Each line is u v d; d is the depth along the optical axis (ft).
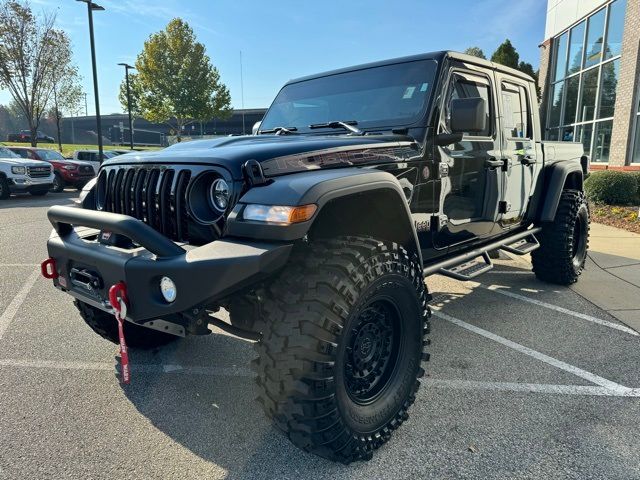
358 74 11.91
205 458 7.72
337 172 7.57
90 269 7.88
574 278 17.16
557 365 10.97
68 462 7.58
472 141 11.59
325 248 7.39
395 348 8.37
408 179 9.53
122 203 9.13
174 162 8.09
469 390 9.82
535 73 80.94
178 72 101.91
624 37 43.50
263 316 7.22
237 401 9.50
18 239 26.89
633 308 14.89
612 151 45.52
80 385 10.11
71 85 94.89
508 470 7.35
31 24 78.18
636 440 8.09
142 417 8.90
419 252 8.88
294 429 6.82
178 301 6.64
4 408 9.18
